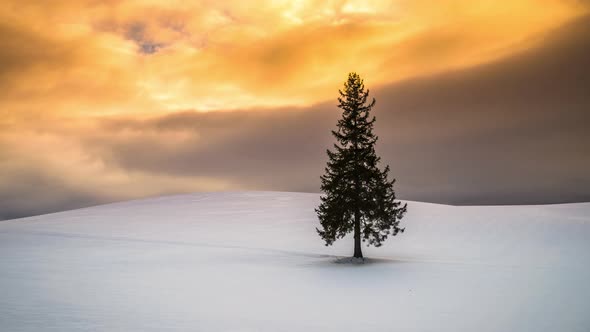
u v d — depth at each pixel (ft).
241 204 225.15
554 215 182.60
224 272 82.64
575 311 48.85
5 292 58.03
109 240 142.51
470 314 47.78
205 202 238.27
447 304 53.21
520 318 45.83
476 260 109.40
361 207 93.71
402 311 49.39
